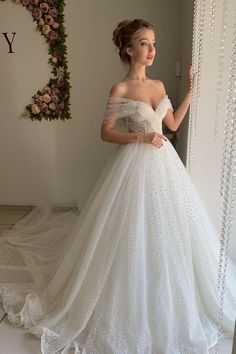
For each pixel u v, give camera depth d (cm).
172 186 142
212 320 143
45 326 140
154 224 135
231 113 113
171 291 134
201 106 158
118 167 142
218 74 153
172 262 135
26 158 272
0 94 257
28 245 214
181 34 224
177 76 239
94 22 238
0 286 171
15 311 155
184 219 141
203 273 144
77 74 250
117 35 148
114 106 144
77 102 256
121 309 132
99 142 264
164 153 144
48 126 262
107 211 138
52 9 234
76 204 277
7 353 134
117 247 135
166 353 128
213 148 163
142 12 235
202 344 132
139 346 129
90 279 138
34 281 175
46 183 277
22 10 237
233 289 150
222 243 118
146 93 146
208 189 169
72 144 266
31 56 247
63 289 154
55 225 245
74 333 136
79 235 150
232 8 142
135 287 131
